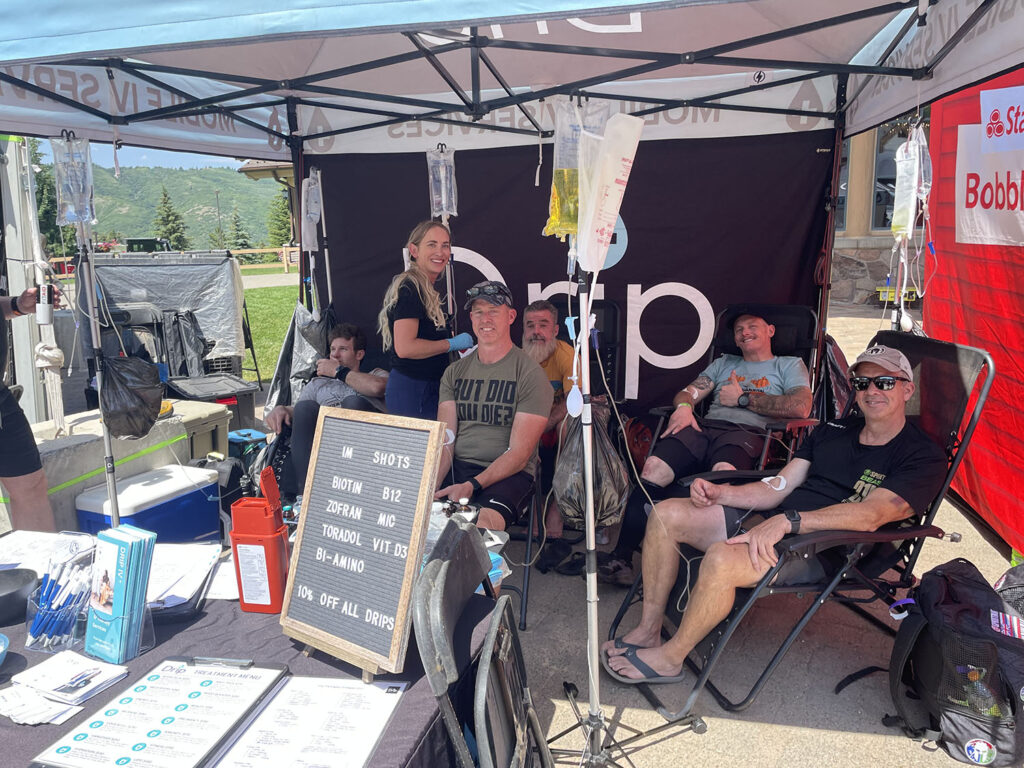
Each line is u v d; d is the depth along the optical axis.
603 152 2.02
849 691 2.77
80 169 3.21
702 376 4.32
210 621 1.90
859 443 2.97
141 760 1.34
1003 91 4.03
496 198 5.17
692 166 4.84
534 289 5.27
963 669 2.34
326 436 1.87
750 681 2.84
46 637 1.78
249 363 10.46
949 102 4.79
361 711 1.51
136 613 1.71
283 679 1.63
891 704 2.69
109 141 3.76
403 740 1.42
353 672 1.67
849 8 3.26
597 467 3.07
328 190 5.34
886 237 10.80
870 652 3.03
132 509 3.67
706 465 3.88
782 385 4.10
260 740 1.42
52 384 4.15
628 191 4.96
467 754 1.50
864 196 10.91
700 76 4.54
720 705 2.68
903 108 3.56
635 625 3.25
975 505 4.38
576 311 4.73
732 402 4.12
